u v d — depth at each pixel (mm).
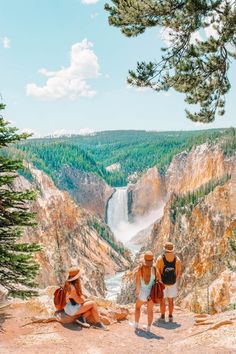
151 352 10047
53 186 153500
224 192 90750
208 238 81312
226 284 51719
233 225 70125
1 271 12055
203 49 12711
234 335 10070
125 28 12352
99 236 161250
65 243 126375
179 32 12539
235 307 33625
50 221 127500
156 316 13953
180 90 13047
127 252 167875
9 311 12422
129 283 89938
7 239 12000
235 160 169500
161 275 12727
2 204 11461
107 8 12344
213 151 186125
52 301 13203
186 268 78625
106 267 142500
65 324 11508
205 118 14000
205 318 12562
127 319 13477
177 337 11250
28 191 11898
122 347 10367
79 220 152875
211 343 9945
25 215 11984
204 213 91375
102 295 108188
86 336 10844
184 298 62656
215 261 70750
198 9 11320
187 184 194750
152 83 12773
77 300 11570
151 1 11508
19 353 9398
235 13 11789
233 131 187750
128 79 12758
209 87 13492
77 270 11695
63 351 9711
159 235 122500
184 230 106375
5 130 11047
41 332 10719
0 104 11023
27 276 12055
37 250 12125
